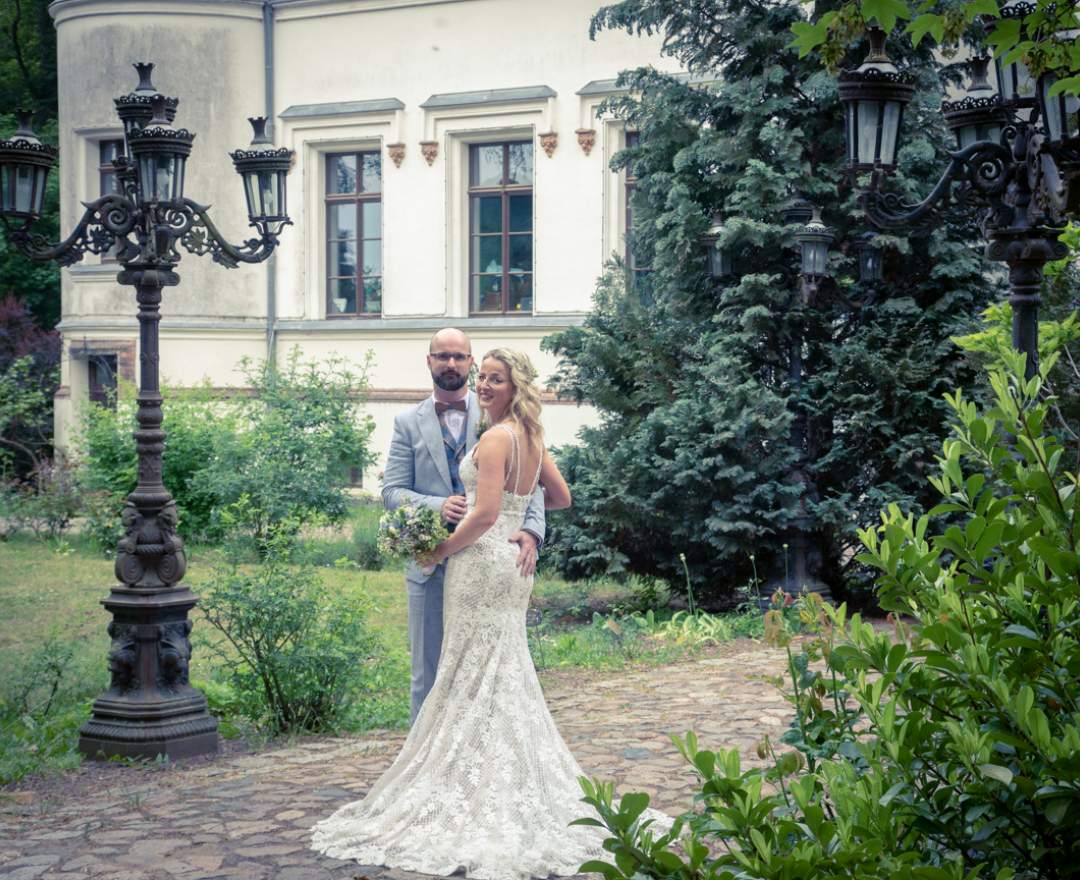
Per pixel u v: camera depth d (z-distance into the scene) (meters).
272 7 20.97
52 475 17.86
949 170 6.63
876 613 11.18
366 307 21.31
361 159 21.22
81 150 21.22
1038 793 2.07
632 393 12.16
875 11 3.08
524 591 5.02
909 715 2.29
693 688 7.95
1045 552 2.24
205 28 20.64
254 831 5.05
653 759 6.01
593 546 11.28
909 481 11.15
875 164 6.96
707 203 12.17
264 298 21.30
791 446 11.20
